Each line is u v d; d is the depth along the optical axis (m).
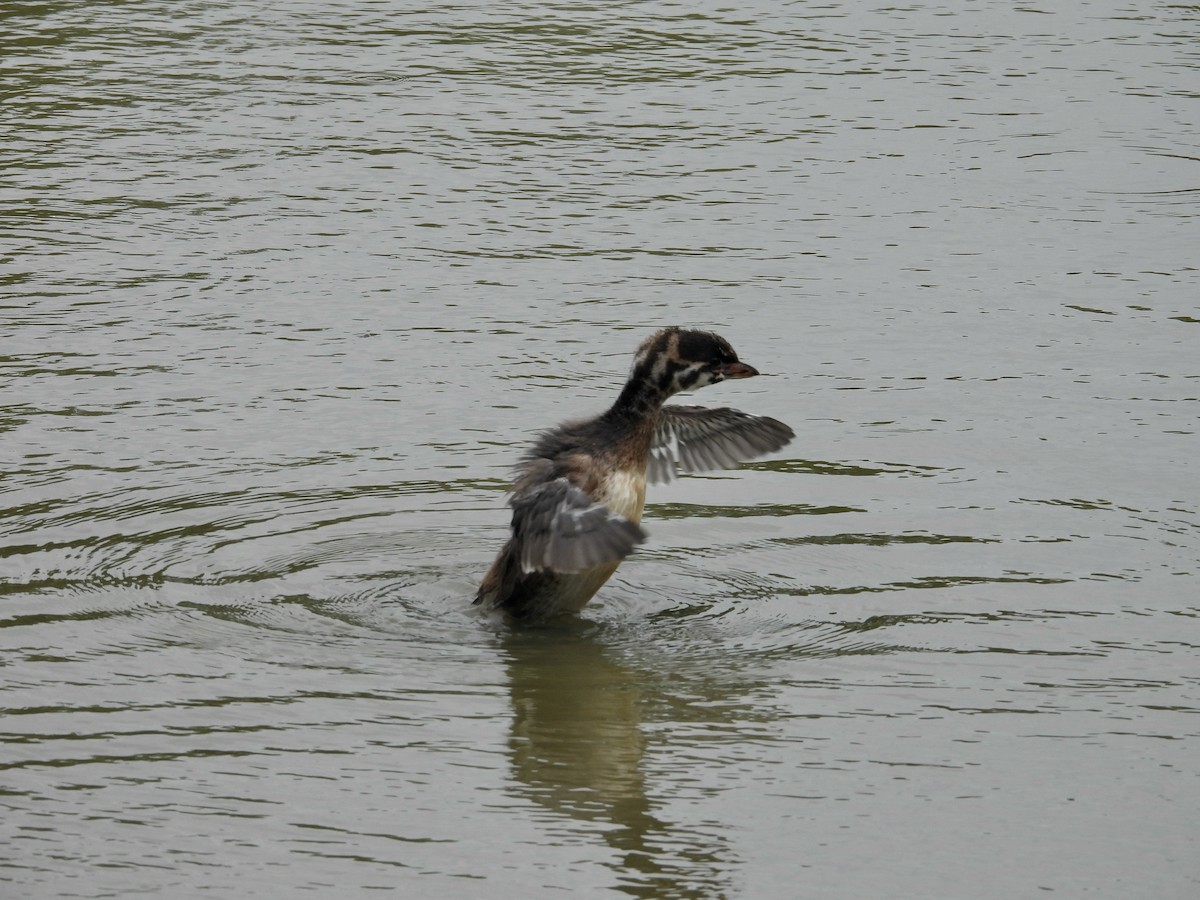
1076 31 29.38
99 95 24.72
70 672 10.82
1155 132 24.22
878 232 20.50
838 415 15.70
